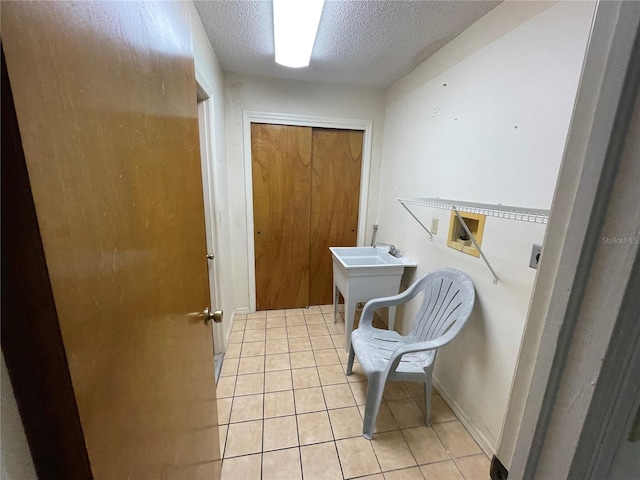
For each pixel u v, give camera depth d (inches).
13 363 13.5
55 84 13.3
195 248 37.2
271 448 54.6
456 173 65.1
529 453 16.0
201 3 54.1
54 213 13.3
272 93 94.2
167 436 26.9
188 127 34.8
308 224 109.3
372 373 56.6
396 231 96.6
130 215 20.4
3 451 13.3
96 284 16.5
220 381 73.1
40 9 12.3
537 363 15.2
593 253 12.4
